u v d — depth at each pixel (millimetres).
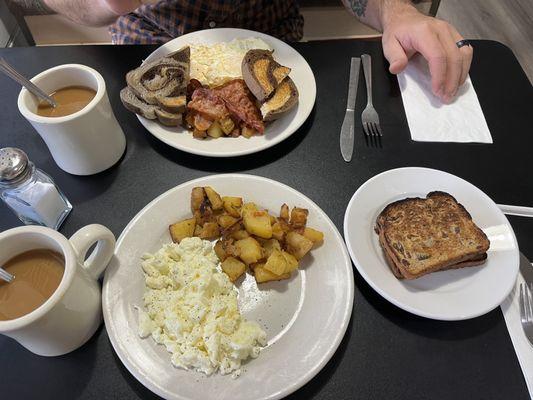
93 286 658
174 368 622
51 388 634
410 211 787
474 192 829
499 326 708
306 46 1166
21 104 754
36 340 581
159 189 881
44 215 769
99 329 685
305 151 957
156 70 972
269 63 988
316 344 646
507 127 1009
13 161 696
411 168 861
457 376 660
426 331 704
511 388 648
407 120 1015
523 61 2391
